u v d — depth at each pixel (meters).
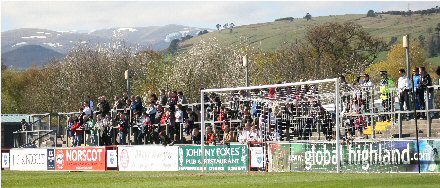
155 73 163.88
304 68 154.00
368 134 54.31
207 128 57.12
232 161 53.75
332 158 46.75
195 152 56.47
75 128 72.69
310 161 48.09
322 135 55.72
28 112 176.50
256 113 57.31
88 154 65.31
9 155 74.44
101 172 59.09
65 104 157.12
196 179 40.81
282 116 55.81
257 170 51.88
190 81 151.00
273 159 50.66
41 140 81.50
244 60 65.56
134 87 158.50
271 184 33.78
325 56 158.38
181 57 159.38
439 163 41.34
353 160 45.75
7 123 93.44
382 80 56.25
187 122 61.38
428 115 48.47
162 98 66.31
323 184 32.47
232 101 62.19
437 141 41.44
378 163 44.41
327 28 161.50
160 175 48.19
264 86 50.28
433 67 181.75
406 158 42.94
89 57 160.75
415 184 30.95
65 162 67.56
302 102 56.12
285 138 55.78
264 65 155.38
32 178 50.00
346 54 161.38
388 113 49.38
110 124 69.75
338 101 46.09
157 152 59.50
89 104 72.69
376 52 167.00
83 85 154.75
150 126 64.12
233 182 36.47
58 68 170.00
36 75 195.25
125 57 163.62
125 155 61.91
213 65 154.75
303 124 55.81
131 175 50.03
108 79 156.12
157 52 177.00
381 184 31.48
